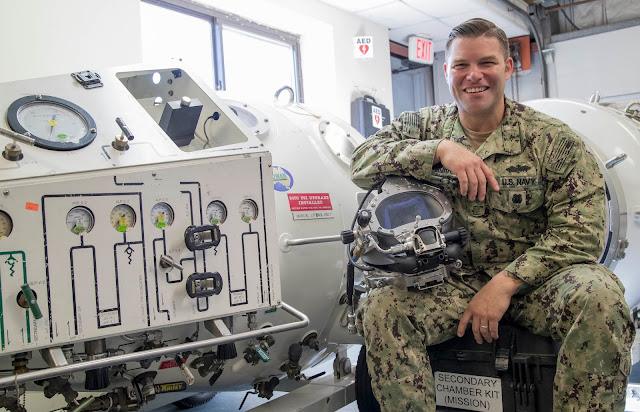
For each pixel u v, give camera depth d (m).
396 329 1.74
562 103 3.15
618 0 6.89
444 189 1.95
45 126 1.35
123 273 1.31
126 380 1.66
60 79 1.52
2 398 1.33
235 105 2.14
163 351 1.30
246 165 1.46
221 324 1.43
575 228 1.74
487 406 1.81
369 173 1.96
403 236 1.70
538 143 1.85
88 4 3.30
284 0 4.86
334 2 5.36
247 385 2.18
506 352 1.77
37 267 1.22
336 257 2.09
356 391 2.25
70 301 1.25
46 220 1.23
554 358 1.72
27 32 3.02
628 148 2.88
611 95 6.71
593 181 1.78
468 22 1.88
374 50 5.98
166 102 1.80
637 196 2.80
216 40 4.71
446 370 1.89
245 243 1.46
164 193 1.36
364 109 5.52
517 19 6.64
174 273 1.37
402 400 1.70
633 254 2.87
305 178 2.09
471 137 1.98
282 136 2.13
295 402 2.11
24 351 1.22
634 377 3.20
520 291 1.82
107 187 1.29
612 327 1.55
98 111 1.46
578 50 6.86
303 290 2.00
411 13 5.80
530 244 1.91
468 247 1.92
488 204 1.90
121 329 1.30
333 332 2.24
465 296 1.85
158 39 4.32
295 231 1.97
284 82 5.39
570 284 1.64
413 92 7.46
